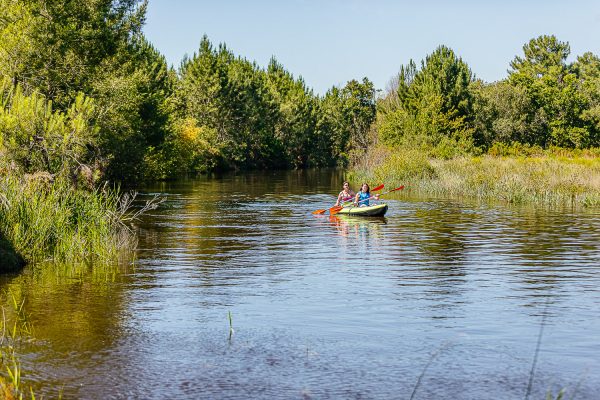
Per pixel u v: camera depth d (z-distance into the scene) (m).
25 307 9.85
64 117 21.03
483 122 62.09
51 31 26.23
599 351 7.85
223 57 87.19
